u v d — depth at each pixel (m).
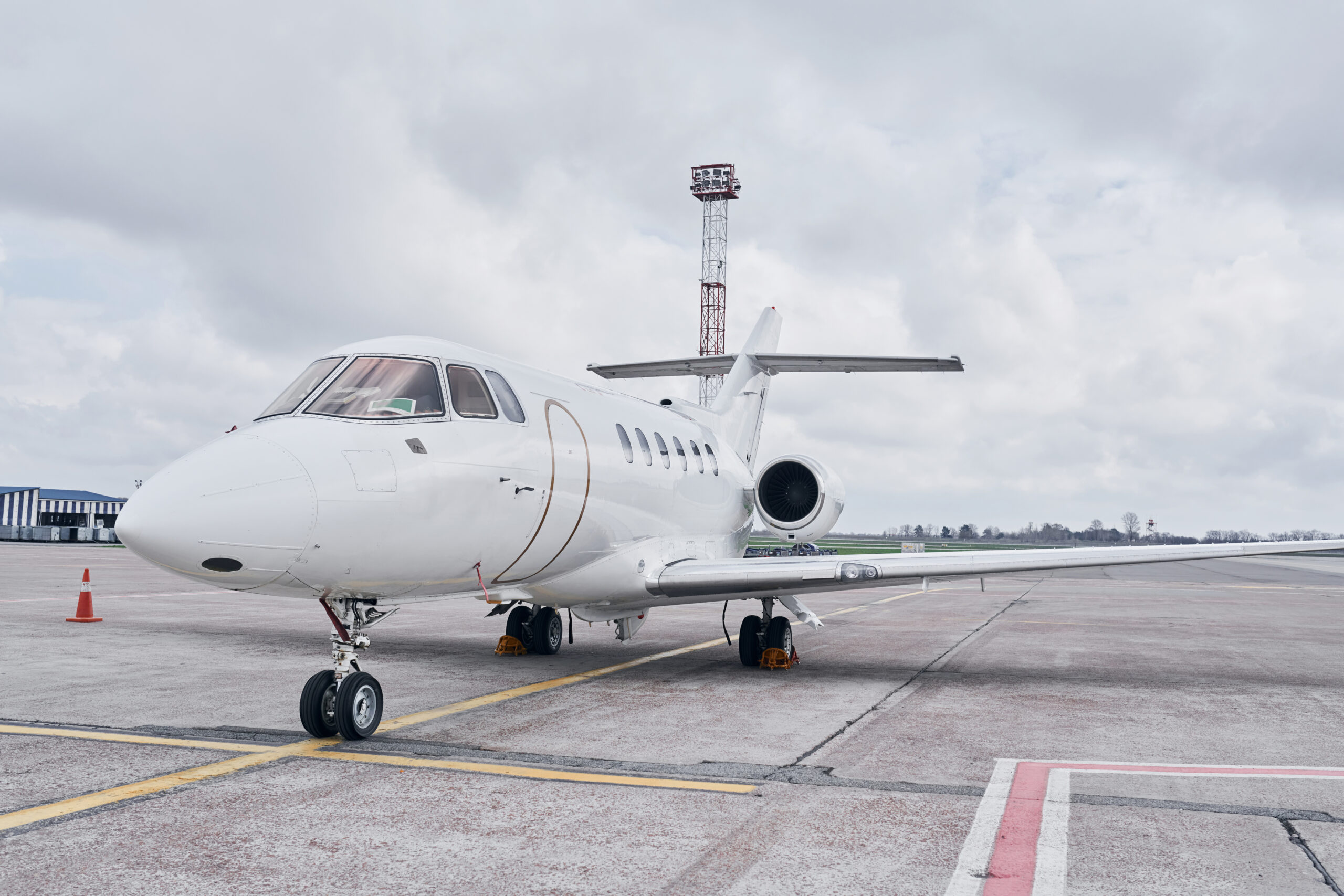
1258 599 25.44
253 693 8.32
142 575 26.81
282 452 6.27
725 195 60.28
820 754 6.17
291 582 6.31
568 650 12.23
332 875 3.86
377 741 6.52
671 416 12.09
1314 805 5.05
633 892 3.70
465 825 4.56
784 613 19.50
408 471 6.83
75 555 40.41
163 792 5.14
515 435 8.03
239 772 5.59
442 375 7.65
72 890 3.67
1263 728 7.28
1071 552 9.67
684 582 10.07
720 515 12.47
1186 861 4.12
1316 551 10.09
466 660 10.99
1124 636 14.80
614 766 5.80
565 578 9.23
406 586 7.14
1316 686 9.56
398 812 4.77
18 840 4.28
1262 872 4.00
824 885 3.78
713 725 7.14
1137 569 52.81
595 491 9.09
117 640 12.24
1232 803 5.08
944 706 8.10
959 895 3.69
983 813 4.82
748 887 3.75
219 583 6.16
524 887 3.74
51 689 8.51
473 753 6.13
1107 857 4.16
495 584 8.50
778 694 8.69
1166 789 5.35
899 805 4.95
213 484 5.94
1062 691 9.02
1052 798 5.12
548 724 7.15
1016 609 21.34
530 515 8.11
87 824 4.54
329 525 6.25
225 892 3.67
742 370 15.17
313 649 11.58
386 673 9.83
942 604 23.12
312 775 5.54
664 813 4.78
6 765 5.72
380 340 7.70
